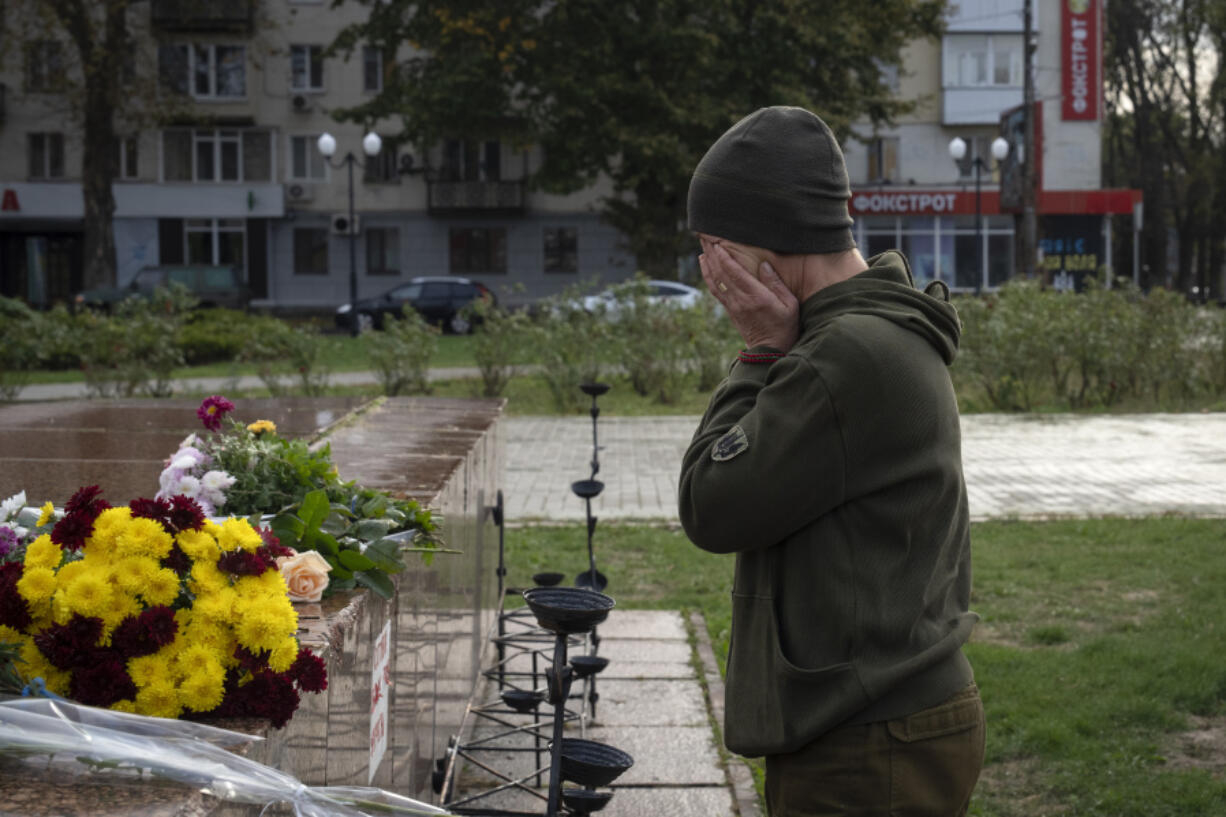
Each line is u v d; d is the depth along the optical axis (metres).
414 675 3.04
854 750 1.72
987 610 6.32
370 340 16.30
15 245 39.47
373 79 39.12
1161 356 15.39
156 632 1.59
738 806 4.04
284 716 1.65
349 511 2.56
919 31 32.16
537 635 4.93
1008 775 4.28
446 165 39.34
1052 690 5.02
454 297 32.44
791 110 1.88
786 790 1.79
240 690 1.64
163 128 37.72
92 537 1.66
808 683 1.72
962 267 39.91
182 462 2.58
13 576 1.63
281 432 4.91
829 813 1.73
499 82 30.78
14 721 1.32
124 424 5.39
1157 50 48.34
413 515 2.97
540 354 16.12
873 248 39.78
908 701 1.72
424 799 3.28
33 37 36.97
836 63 31.02
